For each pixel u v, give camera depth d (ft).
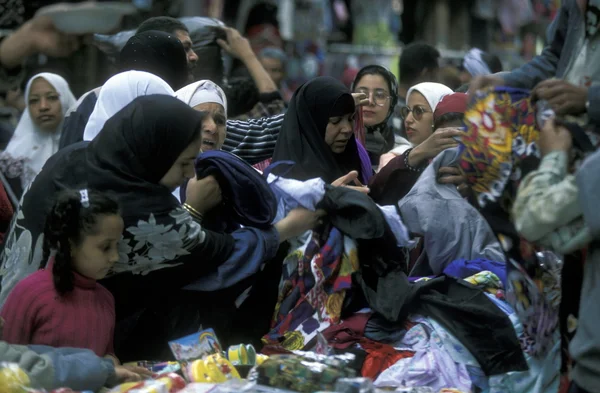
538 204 17.61
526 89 20.93
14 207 31.78
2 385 17.60
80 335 19.74
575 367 17.76
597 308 17.31
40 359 18.52
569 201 17.31
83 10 25.64
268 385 19.24
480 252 23.24
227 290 22.03
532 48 77.82
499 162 19.49
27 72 38.58
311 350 22.18
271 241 22.07
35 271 20.89
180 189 22.80
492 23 78.59
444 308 21.97
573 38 19.53
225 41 34.81
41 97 32.78
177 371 20.54
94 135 23.04
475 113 19.86
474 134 19.81
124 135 20.43
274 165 23.80
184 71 26.86
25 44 26.13
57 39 26.17
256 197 22.09
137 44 26.35
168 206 20.58
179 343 20.74
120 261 20.70
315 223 22.66
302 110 24.73
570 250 17.60
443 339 21.65
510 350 21.35
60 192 20.04
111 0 43.80
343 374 19.29
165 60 26.32
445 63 50.88
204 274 21.52
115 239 19.67
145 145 20.30
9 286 21.15
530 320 20.74
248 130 27.86
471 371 21.50
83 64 46.83
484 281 22.56
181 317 21.99
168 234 20.57
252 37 63.72
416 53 36.65
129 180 20.40
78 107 26.04
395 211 22.90
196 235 20.93
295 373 19.03
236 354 20.99
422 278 22.99
